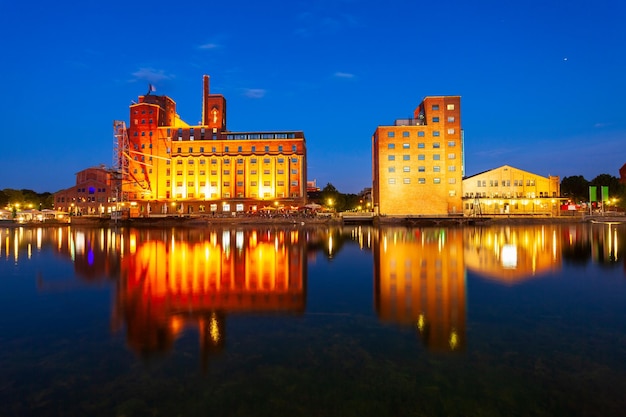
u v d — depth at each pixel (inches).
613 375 398.3
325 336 514.9
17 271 1058.1
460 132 4584.2
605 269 1040.8
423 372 407.5
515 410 337.4
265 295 751.7
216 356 451.2
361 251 1502.2
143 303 693.9
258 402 352.2
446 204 4542.3
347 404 348.2
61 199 5103.3
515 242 1844.2
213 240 2071.9
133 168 5231.3
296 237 2272.4
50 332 540.4
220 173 5236.2
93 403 354.3
